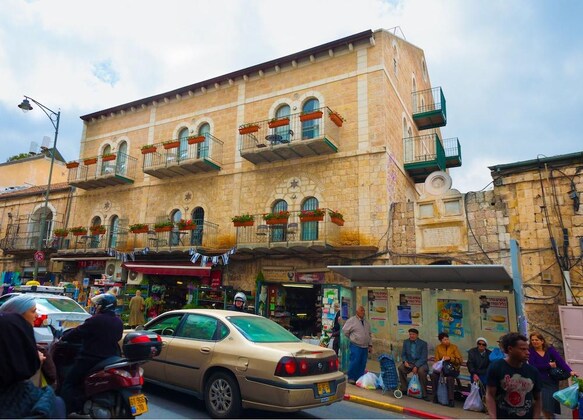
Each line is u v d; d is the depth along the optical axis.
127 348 5.07
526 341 4.28
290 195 16.67
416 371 8.81
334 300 12.88
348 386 9.43
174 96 21.08
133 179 21.55
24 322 3.55
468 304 9.62
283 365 5.88
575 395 6.41
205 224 18.30
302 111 17.23
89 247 21.95
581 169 11.70
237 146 18.59
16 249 24.22
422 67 23.14
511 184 12.65
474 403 7.93
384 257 14.23
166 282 19.14
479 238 12.84
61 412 3.93
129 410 4.84
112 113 23.25
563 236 11.56
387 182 14.91
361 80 16.27
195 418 6.22
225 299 16.14
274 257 16.30
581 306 10.38
